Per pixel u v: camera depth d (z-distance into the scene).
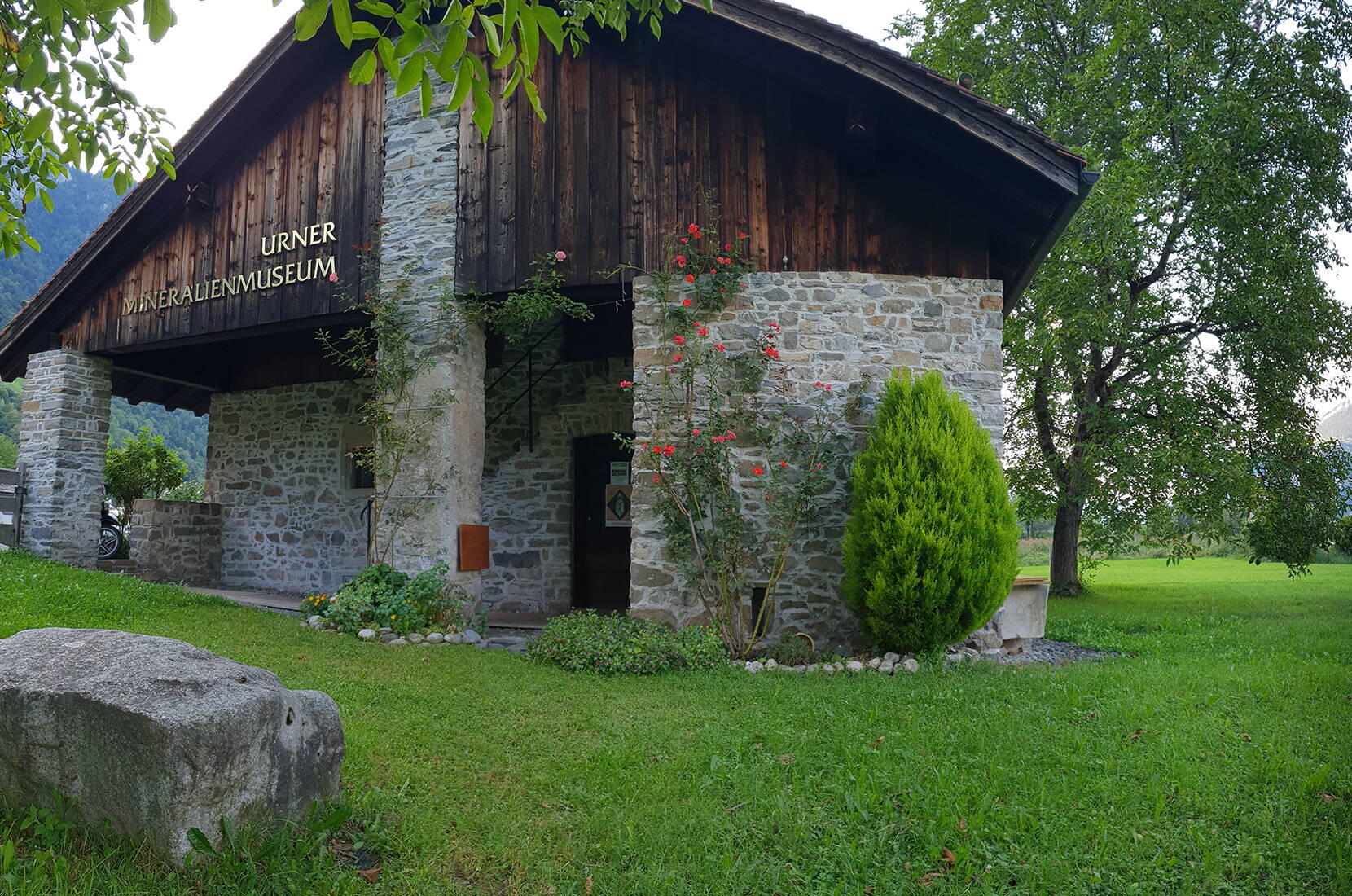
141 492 16.27
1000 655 6.72
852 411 6.98
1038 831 3.27
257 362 11.77
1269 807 3.47
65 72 2.99
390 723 4.22
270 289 8.61
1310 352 12.29
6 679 2.86
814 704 4.89
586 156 7.54
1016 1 13.83
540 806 3.43
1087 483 12.52
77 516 9.98
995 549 6.25
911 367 7.06
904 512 6.18
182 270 9.27
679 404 7.03
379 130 8.21
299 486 11.23
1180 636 8.53
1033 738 4.28
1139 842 3.20
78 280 9.80
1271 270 12.03
